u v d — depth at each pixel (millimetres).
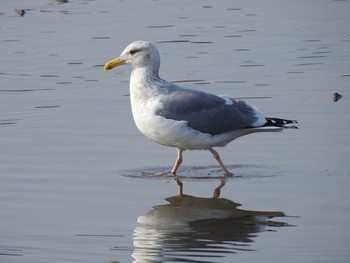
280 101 19109
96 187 14562
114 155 16188
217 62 22219
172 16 27156
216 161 15984
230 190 14438
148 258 11656
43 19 26812
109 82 20984
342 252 11758
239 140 16969
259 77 20922
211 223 12953
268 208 13562
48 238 12422
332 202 13680
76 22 26391
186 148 15438
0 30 25656
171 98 15086
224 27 25797
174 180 14984
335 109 18469
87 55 23047
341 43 23750
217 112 15148
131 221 13070
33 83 20938
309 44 23766
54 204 13766
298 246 12000
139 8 28234
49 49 23672
